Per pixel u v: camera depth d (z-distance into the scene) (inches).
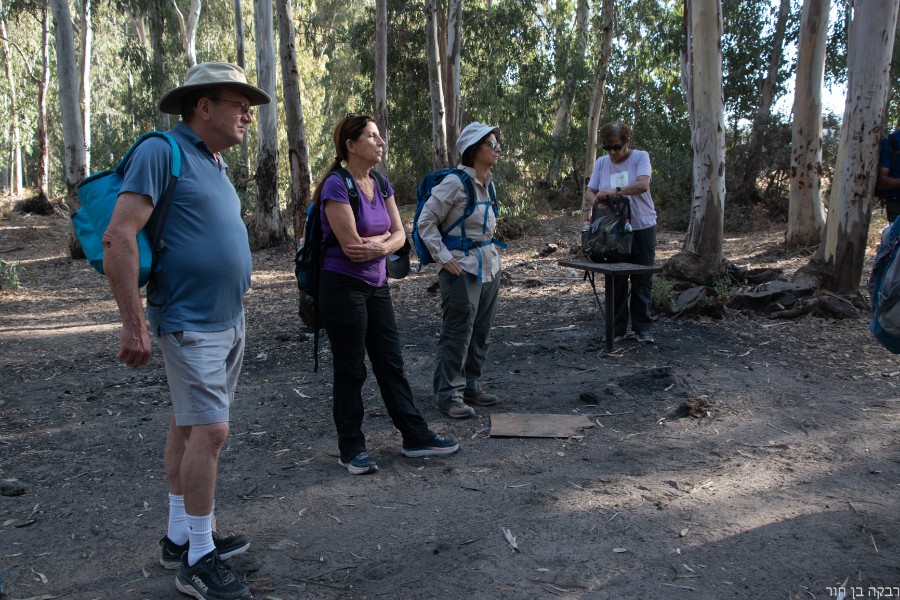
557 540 128.2
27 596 115.4
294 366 262.7
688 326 292.7
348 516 140.9
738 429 181.2
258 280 526.0
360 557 125.0
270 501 148.9
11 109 1254.3
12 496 156.3
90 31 1170.0
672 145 860.6
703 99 336.8
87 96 1064.2
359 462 160.9
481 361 203.9
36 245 803.4
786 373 227.6
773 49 725.9
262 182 689.6
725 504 140.1
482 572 118.4
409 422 168.9
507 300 377.7
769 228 665.6
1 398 238.8
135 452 182.4
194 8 1037.2
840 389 210.4
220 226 111.7
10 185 1542.8
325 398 220.4
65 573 122.7
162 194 107.4
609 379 225.6
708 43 330.0
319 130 1062.4
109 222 105.9
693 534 128.9
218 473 165.0
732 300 315.3
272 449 179.6
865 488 145.3
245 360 275.9
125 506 150.2
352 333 157.6
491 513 139.9
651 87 911.0
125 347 103.4
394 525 136.4
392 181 1013.8
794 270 419.5
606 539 128.0
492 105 779.4
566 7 868.0
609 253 251.0
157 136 108.6
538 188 939.3
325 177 153.5
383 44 610.9
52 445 189.3
